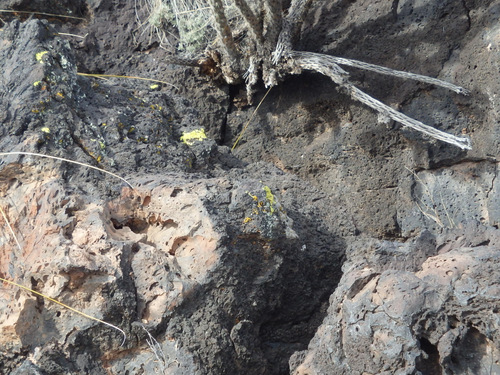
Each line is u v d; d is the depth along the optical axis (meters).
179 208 0.63
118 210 0.65
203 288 0.61
